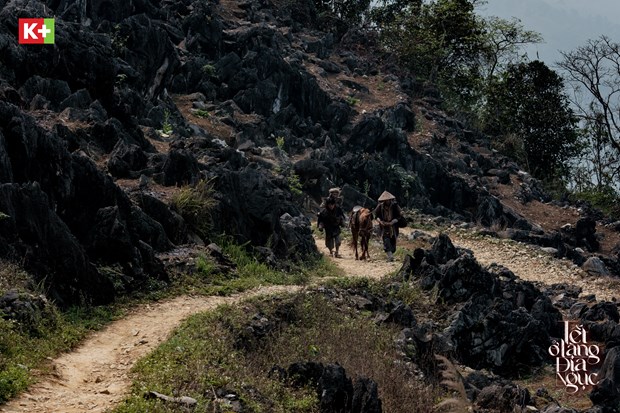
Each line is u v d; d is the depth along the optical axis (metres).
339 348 18.38
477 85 70.38
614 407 18.61
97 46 33.12
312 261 28.88
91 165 21.41
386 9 72.75
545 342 22.88
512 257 37.28
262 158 42.66
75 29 33.75
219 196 26.53
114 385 14.07
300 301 20.59
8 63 30.30
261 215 27.47
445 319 22.70
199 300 20.73
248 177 27.89
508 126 71.12
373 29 71.31
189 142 33.22
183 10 52.19
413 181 50.00
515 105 71.50
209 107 46.12
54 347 15.59
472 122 69.50
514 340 21.86
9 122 20.22
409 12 70.25
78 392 13.69
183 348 15.59
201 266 22.62
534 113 71.56
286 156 44.22
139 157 27.61
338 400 14.67
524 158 68.56
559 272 34.88
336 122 51.91
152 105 40.66
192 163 27.34
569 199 60.94
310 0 68.81
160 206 24.02
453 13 68.12
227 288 21.91
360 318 21.58
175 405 12.70
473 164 57.50
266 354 17.14
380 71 64.56
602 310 25.36
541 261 36.78
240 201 27.28
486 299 23.09
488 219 51.16
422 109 60.62
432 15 68.94
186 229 24.66
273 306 19.83
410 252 33.88
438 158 55.00
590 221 53.50
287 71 50.84
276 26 61.00
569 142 72.38
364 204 45.06
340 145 50.41
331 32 68.88
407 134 56.47
